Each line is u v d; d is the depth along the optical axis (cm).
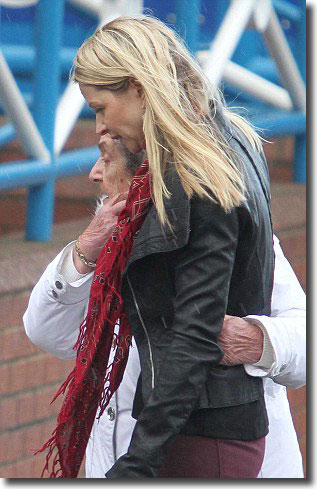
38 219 1994
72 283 1165
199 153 991
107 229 1147
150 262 1012
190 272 993
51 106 1933
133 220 1054
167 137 997
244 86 2508
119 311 1087
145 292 1023
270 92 2547
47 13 1923
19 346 1778
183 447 1038
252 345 1056
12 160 2411
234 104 2638
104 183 1148
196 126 1008
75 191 2398
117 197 1147
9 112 1861
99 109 1033
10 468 1775
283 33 2584
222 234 991
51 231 2036
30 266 1825
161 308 1021
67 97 2025
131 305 1037
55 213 2411
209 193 986
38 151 1919
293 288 1206
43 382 1830
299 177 2694
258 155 1109
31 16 2238
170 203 992
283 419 1236
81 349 1121
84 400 1134
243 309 1061
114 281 1078
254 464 1065
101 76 1013
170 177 998
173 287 1014
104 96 1019
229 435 1039
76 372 1118
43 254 1886
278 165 2741
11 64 2206
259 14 2367
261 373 1062
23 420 1795
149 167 1015
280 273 1200
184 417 989
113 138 1039
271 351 1062
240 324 1055
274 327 1071
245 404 1048
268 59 2772
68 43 2278
